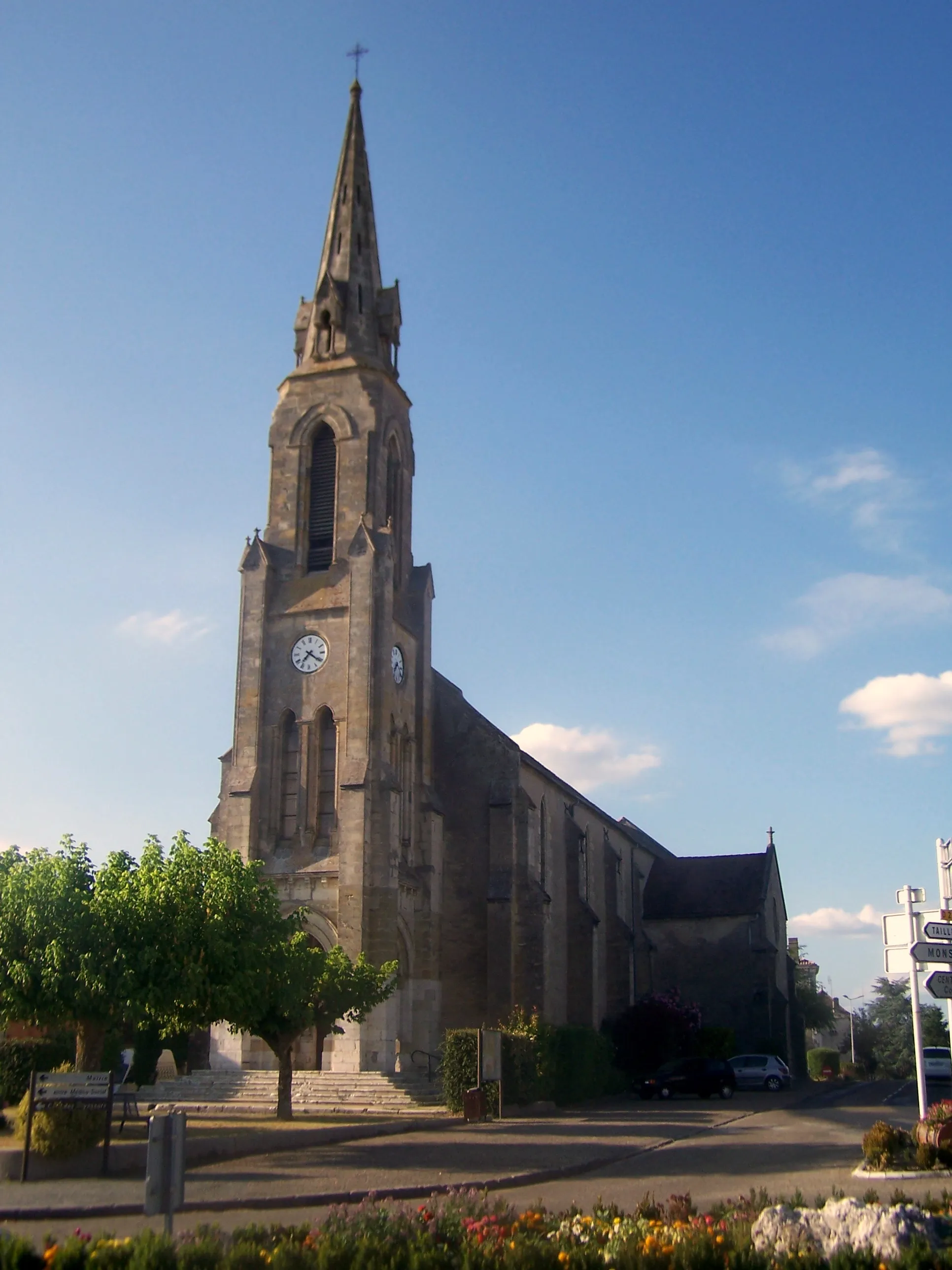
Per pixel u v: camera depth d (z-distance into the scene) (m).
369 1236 16.69
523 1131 37.91
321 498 59.31
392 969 43.22
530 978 56.72
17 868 34.53
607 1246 16.86
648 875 85.38
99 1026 34.75
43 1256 16.25
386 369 61.09
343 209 63.91
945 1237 17.61
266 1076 49.25
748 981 77.75
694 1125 40.69
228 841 54.16
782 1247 17.08
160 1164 17.12
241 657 56.81
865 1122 42.88
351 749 53.84
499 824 58.38
